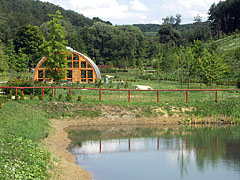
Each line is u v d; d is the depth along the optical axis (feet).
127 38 391.04
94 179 42.93
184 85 154.81
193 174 47.52
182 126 84.23
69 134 70.59
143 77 215.72
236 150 61.62
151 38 480.64
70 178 39.55
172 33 468.75
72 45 363.56
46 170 37.76
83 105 87.10
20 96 87.10
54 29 98.02
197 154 58.59
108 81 173.06
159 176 46.14
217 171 49.06
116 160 53.42
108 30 417.08
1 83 144.46
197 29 487.61
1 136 44.70
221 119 89.61
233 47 255.91
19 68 196.75
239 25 446.60
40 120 70.18
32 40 274.57
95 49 396.37
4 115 62.90
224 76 180.14
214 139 70.85
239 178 46.01
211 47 216.54
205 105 93.04
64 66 101.96
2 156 35.70
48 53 98.12
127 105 89.30
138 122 84.53
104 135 72.08
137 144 65.05
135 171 48.03
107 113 85.71
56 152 51.03
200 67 137.28
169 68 181.27
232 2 444.55
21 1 599.16
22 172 33.27
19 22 442.91
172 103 92.94
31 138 50.88
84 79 175.42
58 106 84.53
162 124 85.10
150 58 374.22
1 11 472.03
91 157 54.03
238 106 94.17
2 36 384.88
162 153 59.00
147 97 103.71
